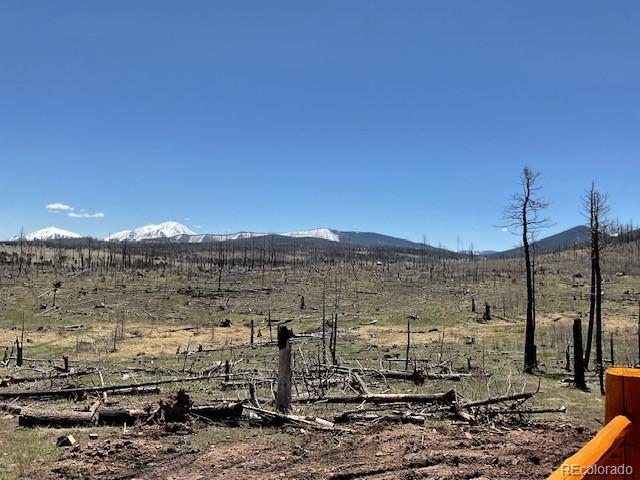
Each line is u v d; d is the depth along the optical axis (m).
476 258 157.00
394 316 64.44
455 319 61.72
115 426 11.06
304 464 8.40
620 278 92.00
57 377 20.66
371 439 9.58
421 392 17.45
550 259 135.12
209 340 50.00
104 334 54.62
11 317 65.81
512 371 26.52
